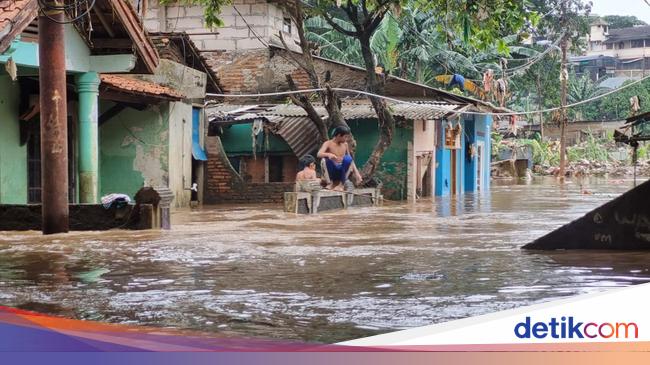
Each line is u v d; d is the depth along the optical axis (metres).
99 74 17.62
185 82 23.03
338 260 9.70
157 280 8.16
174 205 22.16
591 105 71.44
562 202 23.94
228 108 28.88
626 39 96.44
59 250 10.78
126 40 17.36
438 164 30.22
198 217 17.81
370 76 24.78
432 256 10.06
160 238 12.38
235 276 8.42
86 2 14.66
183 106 22.98
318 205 19.91
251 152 27.19
